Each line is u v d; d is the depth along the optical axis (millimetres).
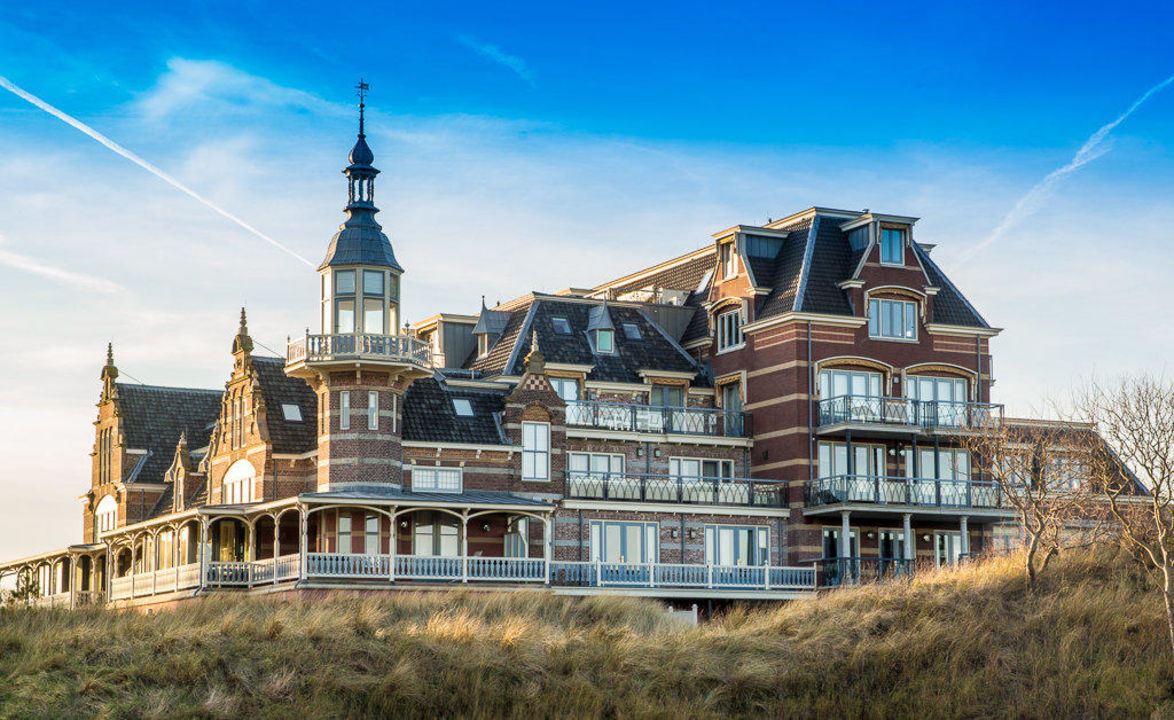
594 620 49656
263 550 57188
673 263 74750
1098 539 51750
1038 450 57344
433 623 41094
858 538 63594
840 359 64125
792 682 40875
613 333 66250
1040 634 43938
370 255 56812
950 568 53062
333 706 36125
